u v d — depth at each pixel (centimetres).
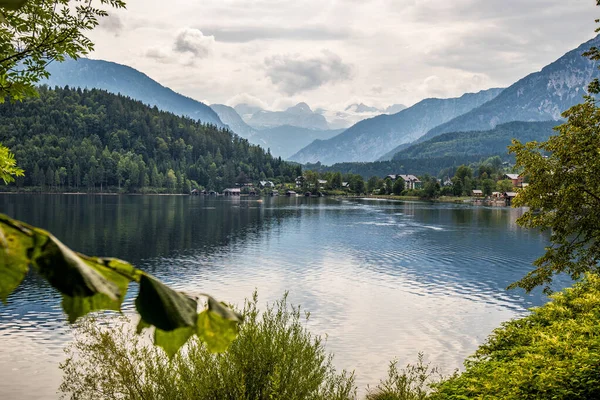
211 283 4091
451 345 2694
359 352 2548
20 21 849
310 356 1228
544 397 1162
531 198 1630
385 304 3503
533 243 6738
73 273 153
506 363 1490
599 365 1227
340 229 8450
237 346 1138
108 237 6875
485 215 12125
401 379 1625
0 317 2997
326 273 4581
